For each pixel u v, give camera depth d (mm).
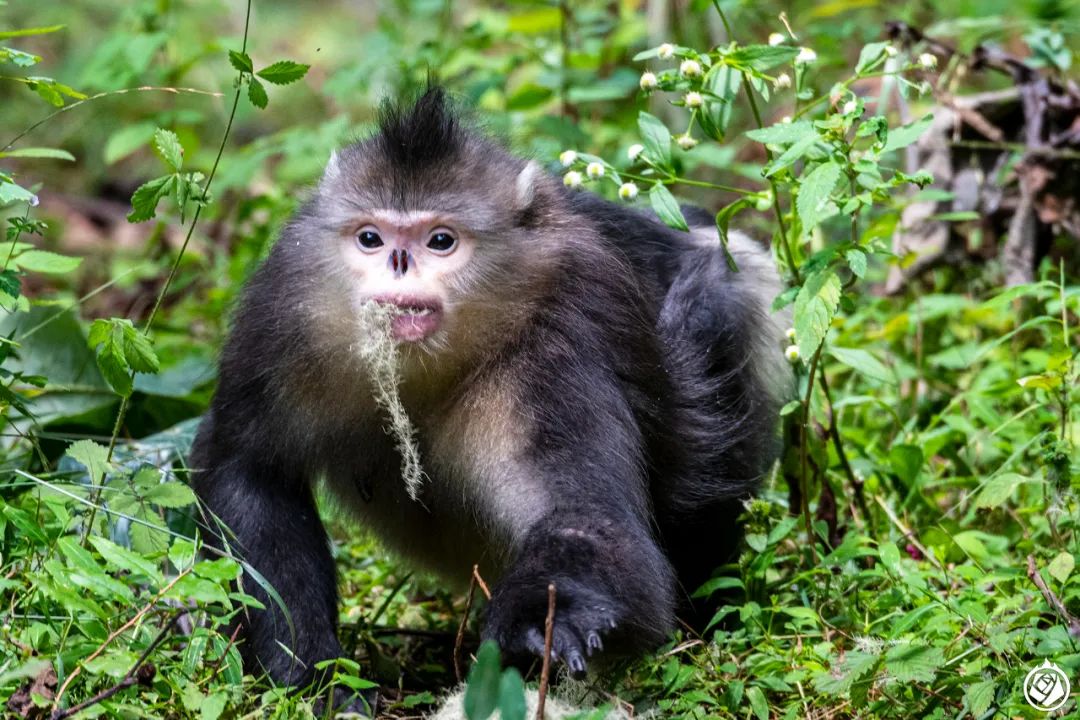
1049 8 16906
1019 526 10906
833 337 12891
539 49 16719
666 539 9766
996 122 13906
